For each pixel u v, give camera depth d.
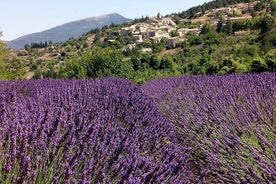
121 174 2.86
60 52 180.88
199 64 50.78
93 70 30.94
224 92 7.51
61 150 3.11
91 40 193.38
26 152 2.71
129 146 3.55
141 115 5.58
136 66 58.09
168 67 57.50
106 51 31.39
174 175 3.11
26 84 9.99
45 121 3.45
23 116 3.59
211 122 5.30
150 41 148.12
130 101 7.11
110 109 5.86
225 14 177.50
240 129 4.59
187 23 183.62
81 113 4.76
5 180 2.37
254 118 4.79
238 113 5.26
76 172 2.81
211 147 4.48
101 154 3.25
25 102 4.73
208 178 4.18
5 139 2.82
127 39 155.00
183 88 10.42
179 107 7.55
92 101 6.17
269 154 3.53
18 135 2.86
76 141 3.38
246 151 3.94
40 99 5.51
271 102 5.68
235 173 3.78
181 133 5.82
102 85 9.91
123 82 13.66
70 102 5.61
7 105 4.00
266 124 4.68
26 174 2.38
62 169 2.79
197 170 4.33
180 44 118.06
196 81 11.35
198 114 5.97
